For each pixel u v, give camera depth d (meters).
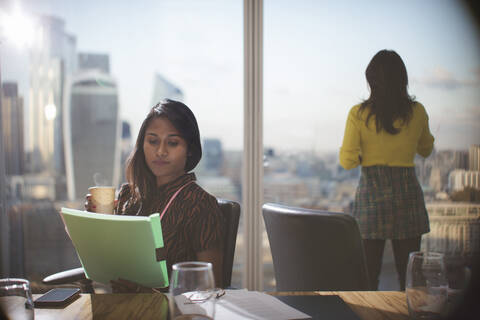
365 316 0.95
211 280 0.77
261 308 0.97
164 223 1.39
